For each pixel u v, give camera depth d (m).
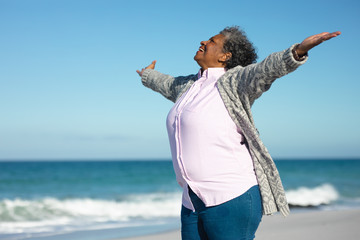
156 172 45.50
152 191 22.77
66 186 27.91
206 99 2.08
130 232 8.39
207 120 2.02
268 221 8.40
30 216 12.12
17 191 24.00
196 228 2.07
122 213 12.80
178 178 2.20
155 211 13.23
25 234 8.66
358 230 6.53
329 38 1.75
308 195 18.47
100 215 12.44
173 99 2.68
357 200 16.73
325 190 20.67
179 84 2.62
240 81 2.01
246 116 2.01
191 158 2.03
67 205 13.96
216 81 2.18
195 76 2.48
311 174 42.34
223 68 2.31
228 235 1.96
